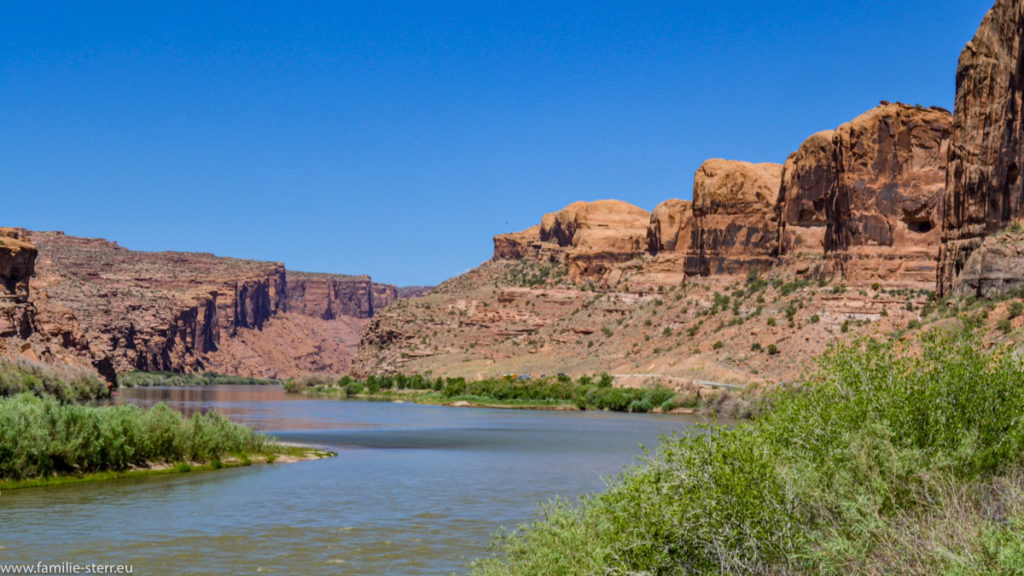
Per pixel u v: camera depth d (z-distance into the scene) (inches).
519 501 1567.4
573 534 737.0
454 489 1712.6
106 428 1739.7
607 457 2375.7
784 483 583.2
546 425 3804.1
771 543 561.9
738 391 4530.0
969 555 451.8
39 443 1615.4
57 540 1176.8
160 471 1817.2
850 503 534.0
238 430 2135.8
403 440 2967.5
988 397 638.5
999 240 4072.3
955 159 4645.7
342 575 1031.6
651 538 589.0
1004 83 4407.0
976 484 569.9
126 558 1090.7
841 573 514.6
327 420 4163.4
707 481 601.0
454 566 1080.8
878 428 605.9
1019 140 4269.2
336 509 1455.5
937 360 677.9
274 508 1448.1
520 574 762.8
